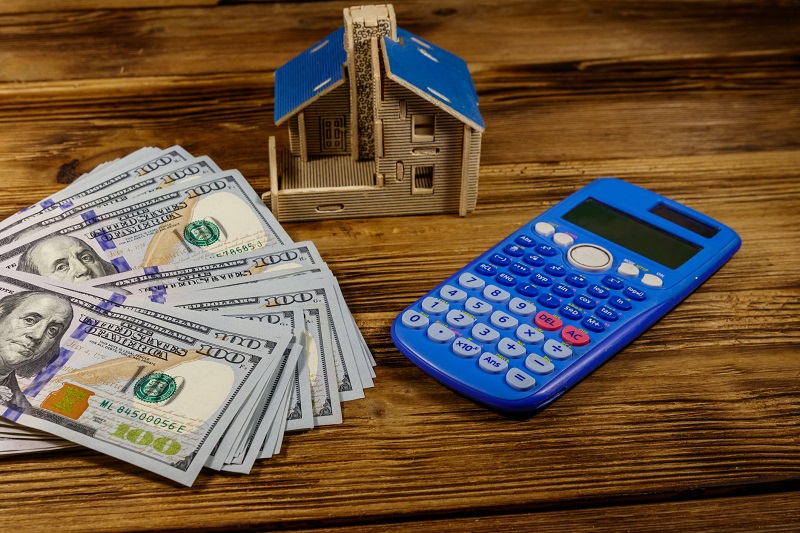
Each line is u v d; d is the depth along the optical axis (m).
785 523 0.45
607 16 0.97
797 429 0.50
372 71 0.61
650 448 0.48
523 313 0.54
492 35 0.94
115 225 0.64
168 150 0.73
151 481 0.46
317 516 0.45
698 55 0.90
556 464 0.47
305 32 0.93
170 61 0.88
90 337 0.53
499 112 0.81
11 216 0.65
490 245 0.64
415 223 0.66
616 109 0.82
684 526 0.45
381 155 0.63
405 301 0.59
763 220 0.67
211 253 0.62
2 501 0.45
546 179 0.72
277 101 0.66
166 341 0.53
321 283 0.58
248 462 0.47
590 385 0.52
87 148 0.75
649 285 0.56
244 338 0.53
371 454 0.48
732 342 0.56
